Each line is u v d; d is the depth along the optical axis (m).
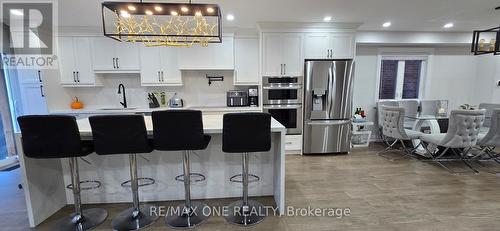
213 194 2.77
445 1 3.00
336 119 4.36
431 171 3.59
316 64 4.16
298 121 4.40
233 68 4.43
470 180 3.24
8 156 4.07
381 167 3.78
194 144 2.12
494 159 3.99
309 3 3.02
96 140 2.05
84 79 4.17
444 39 4.87
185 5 2.12
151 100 4.56
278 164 2.49
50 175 2.45
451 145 3.53
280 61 4.24
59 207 2.56
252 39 4.45
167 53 4.30
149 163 2.66
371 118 5.43
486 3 3.08
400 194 2.85
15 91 4.05
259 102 4.43
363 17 3.73
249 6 3.11
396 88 5.45
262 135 2.14
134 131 2.05
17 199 2.78
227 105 4.60
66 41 4.06
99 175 2.63
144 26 3.46
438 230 2.16
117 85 4.57
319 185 3.12
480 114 3.30
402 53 5.28
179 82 4.38
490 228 2.17
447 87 5.46
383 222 2.29
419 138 4.03
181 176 2.58
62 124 1.96
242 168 2.54
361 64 5.26
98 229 2.23
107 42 4.14
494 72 5.34
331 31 4.21
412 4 3.10
